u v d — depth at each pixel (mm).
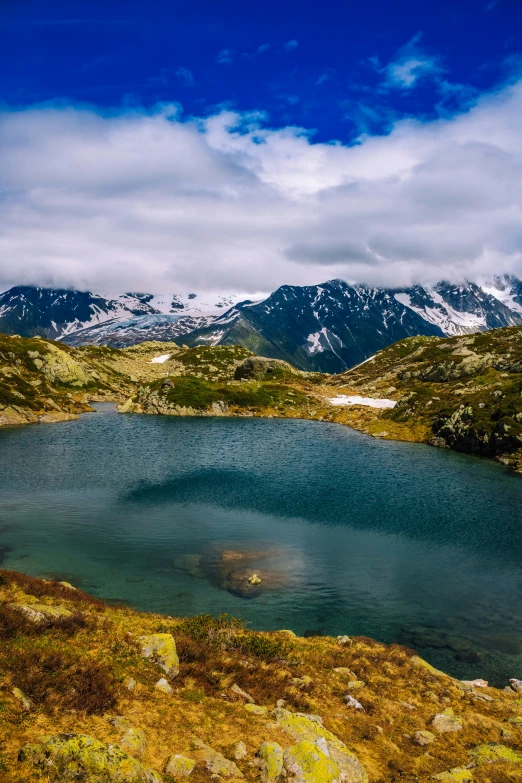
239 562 38312
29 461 72312
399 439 104188
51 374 163625
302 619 30281
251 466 73438
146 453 81438
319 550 41469
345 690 20344
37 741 11109
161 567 36750
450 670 25641
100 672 15953
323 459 80312
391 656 24750
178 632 22656
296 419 136000
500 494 60688
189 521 47531
